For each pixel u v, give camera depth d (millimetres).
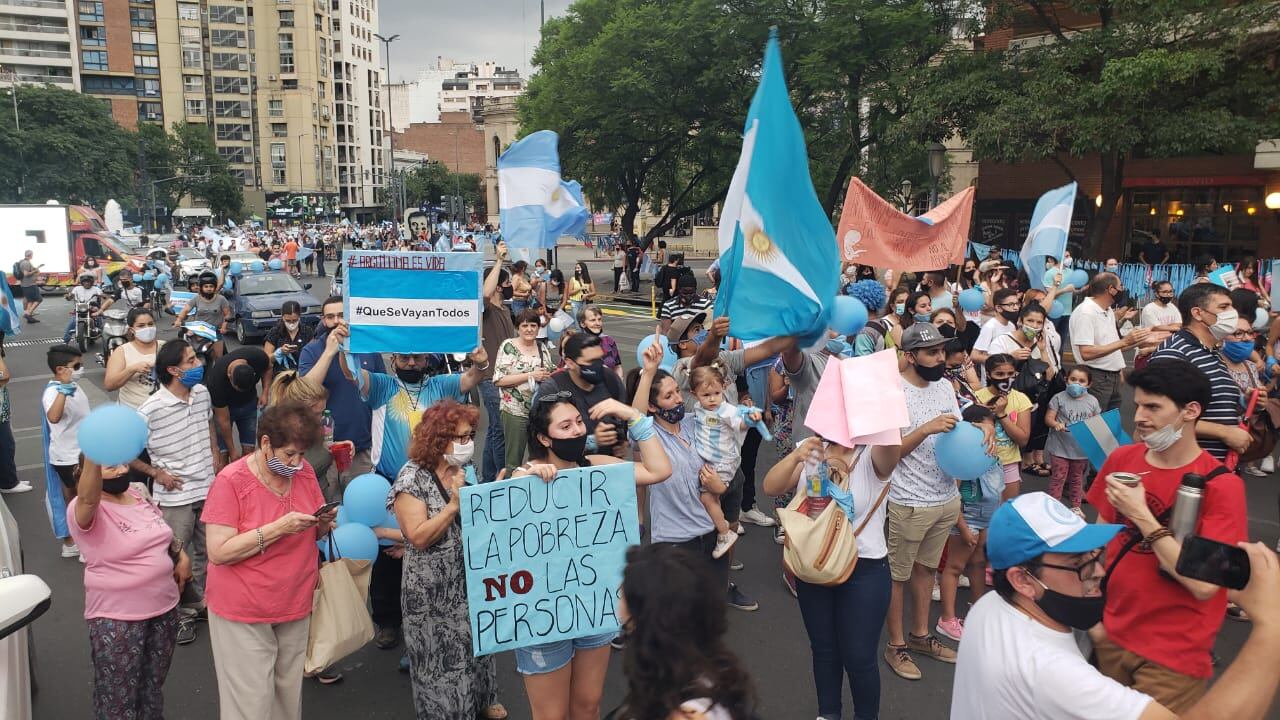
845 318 5195
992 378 5891
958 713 2406
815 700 4668
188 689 4836
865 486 4027
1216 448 4508
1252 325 6660
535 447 3688
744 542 6934
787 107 4273
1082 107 17188
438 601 3898
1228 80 17453
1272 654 2025
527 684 3635
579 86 26250
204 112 103438
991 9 20547
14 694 3303
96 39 95312
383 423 5539
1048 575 2262
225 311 11727
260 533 3580
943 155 17641
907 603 5902
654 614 1981
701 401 4688
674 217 32219
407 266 5488
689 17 23047
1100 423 5355
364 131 124688
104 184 68250
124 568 3811
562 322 9391
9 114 63312
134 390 7000
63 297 30203
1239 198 21719
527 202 7977
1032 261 9938
